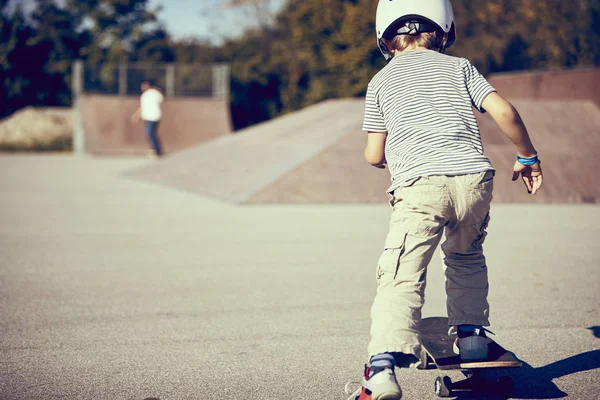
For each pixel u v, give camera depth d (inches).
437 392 119.5
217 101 1043.9
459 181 106.8
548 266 232.8
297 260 242.4
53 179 568.4
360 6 1225.4
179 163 581.0
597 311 177.2
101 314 173.5
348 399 112.0
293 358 140.6
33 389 123.0
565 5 1154.7
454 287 119.0
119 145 967.6
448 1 122.5
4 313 173.8
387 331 103.6
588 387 124.5
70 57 1628.9
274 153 496.4
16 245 270.5
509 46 1160.2
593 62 1126.4
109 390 122.8
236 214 359.9
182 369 134.0
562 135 485.4
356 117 536.7
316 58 1362.0
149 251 258.8
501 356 114.8
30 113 1285.7
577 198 424.5
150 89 847.7
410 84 113.3
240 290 199.2
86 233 300.0
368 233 300.7
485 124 474.0
